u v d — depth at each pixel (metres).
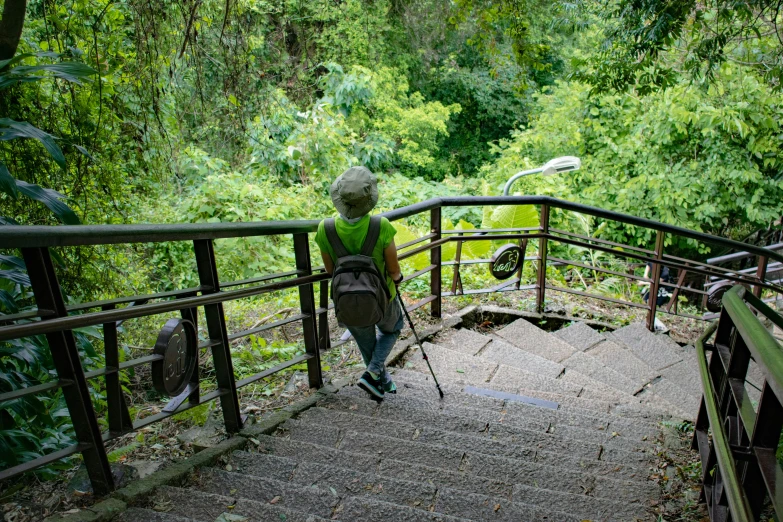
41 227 1.96
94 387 3.77
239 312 6.41
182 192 9.69
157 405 3.87
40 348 2.77
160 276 8.40
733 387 2.24
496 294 6.59
